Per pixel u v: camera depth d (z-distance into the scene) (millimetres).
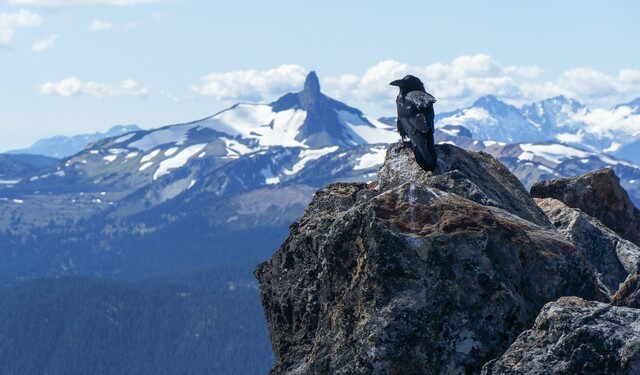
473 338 20438
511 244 21859
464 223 21703
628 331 18359
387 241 21359
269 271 25359
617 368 17953
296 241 25125
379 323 20828
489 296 20750
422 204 22109
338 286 22469
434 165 24797
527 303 21422
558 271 21953
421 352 20484
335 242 22547
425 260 21094
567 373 18312
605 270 27984
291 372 22609
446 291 20812
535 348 19000
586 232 28766
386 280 21172
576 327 18766
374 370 20531
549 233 22984
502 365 19000
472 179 27297
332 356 21422
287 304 24234
